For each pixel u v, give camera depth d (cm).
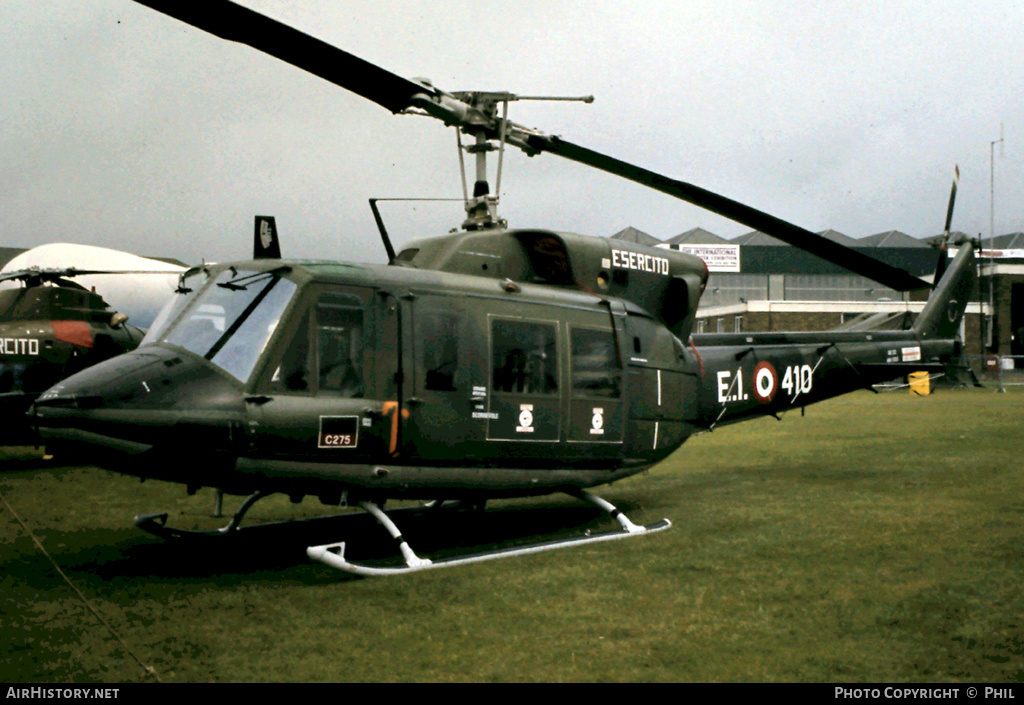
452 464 682
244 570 636
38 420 573
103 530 793
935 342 1367
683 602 545
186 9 496
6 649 454
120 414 558
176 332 636
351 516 830
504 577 611
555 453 741
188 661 438
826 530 766
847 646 461
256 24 516
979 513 834
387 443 639
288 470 606
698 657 446
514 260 791
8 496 991
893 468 1184
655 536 753
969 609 523
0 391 1220
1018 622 498
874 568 627
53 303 1286
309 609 531
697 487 1045
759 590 571
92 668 425
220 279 657
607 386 784
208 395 581
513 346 718
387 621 507
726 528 785
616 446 791
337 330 629
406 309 661
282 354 603
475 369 690
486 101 750
